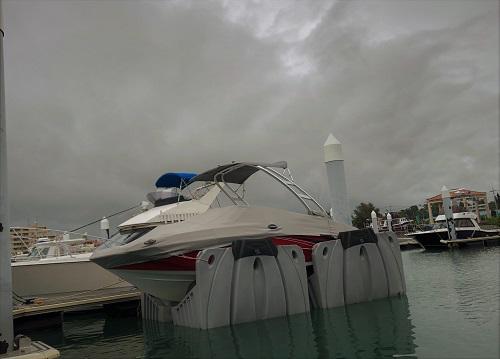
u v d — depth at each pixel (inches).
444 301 335.0
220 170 401.4
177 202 488.7
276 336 267.0
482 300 323.9
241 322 304.2
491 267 585.0
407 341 230.1
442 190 1185.4
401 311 310.5
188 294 314.2
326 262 351.6
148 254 323.0
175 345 276.2
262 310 312.2
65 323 458.3
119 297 470.9
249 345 253.1
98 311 542.9
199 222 348.8
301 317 315.0
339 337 253.0
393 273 381.7
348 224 424.2
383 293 373.1
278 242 350.0
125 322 425.4
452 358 194.1
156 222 420.5
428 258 908.6
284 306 319.6
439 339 226.7
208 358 237.5
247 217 348.5
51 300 470.0
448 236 1169.4
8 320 245.6
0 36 271.9
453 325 253.0
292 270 327.6
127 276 358.3
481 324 247.9
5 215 251.4
